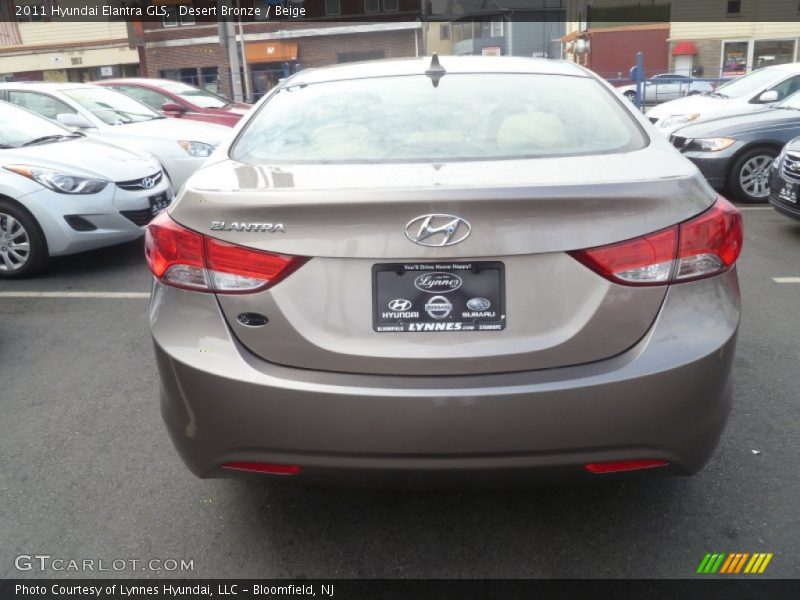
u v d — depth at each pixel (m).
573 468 2.03
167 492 2.76
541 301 2.01
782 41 31.30
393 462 2.02
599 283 2.00
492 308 2.01
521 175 2.11
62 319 4.78
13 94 8.28
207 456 2.14
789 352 3.90
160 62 35.09
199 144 7.95
